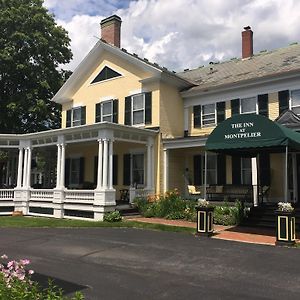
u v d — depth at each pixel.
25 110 31.67
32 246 11.96
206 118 22.72
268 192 19.17
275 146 13.02
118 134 19.47
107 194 18.25
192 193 21.12
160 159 21.61
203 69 27.38
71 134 20.38
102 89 25.12
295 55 22.11
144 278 8.22
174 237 13.40
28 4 32.53
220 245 11.81
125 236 13.69
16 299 4.42
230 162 20.88
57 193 20.33
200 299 6.79
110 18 26.72
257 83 20.41
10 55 30.52
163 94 22.33
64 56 34.78
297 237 13.24
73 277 8.30
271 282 7.83
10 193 22.52
